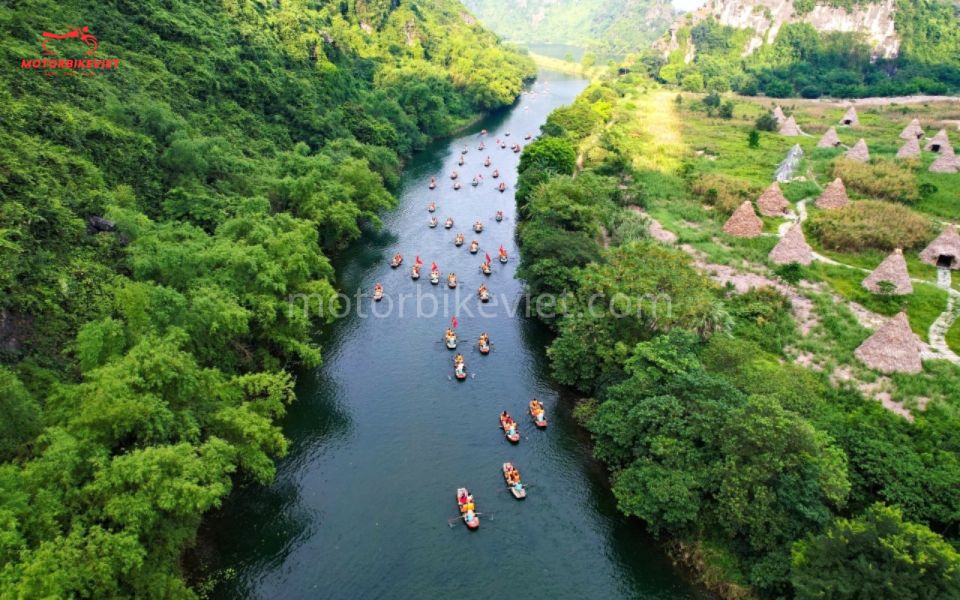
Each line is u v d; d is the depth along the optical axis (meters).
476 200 115.38
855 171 103.19
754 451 38.09
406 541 43.69
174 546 35.16
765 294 65.12
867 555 30.94
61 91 69.50
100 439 35.19
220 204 71.44
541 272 67.81
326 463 50.66
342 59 169.00
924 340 58.12
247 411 43.28
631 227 82.56
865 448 39.56
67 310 46.56
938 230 81.06
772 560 36.16
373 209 95.50
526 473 50.25
